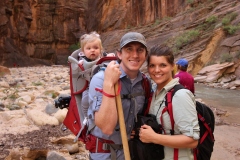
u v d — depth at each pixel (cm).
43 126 536
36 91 1019
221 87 1527
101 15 4322
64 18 4409
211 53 1947
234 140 552
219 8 2425
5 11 3553
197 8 2817
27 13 3994
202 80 1716
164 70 216
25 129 512
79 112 262
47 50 4238
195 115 204
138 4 3759
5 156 384
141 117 218
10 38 3644
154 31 3039
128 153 207
